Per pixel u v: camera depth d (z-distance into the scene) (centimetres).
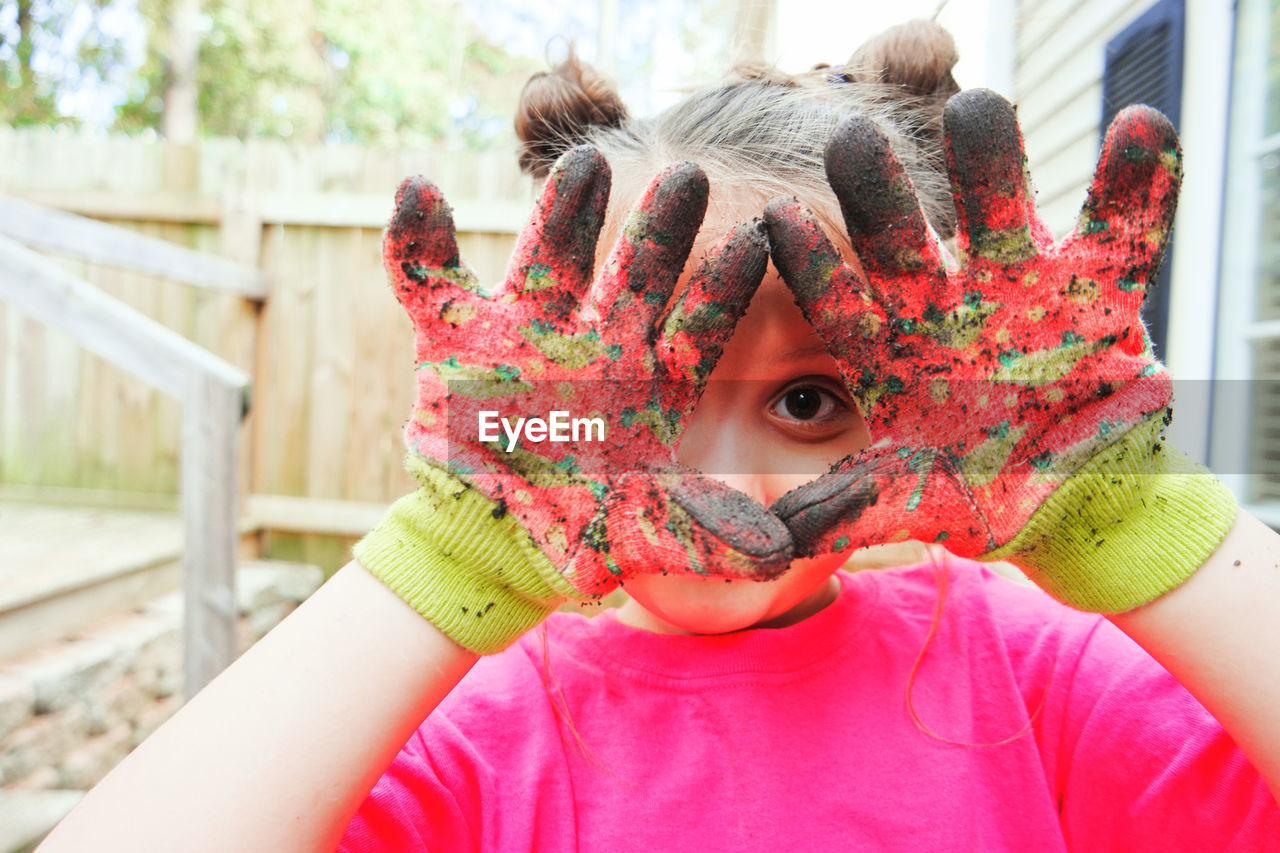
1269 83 93
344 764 32
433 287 33
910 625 47
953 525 34
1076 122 120
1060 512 34
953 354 33
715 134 41
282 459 204
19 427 209
